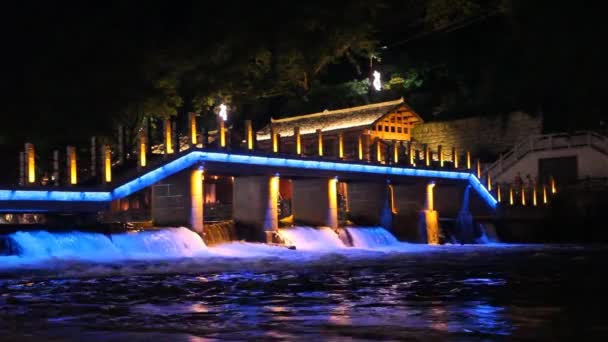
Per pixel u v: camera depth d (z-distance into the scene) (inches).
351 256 1384.1
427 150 2053.4
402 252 1542.8
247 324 545.6
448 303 669.3
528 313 600.4
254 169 1521.9
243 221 1600.6
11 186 1131.9
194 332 512.1
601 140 2314.2
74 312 609.6
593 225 2161.7
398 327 530.6
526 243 2130.9
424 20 2952.8
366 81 3002.0
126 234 1248.2
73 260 1088.2
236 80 2245.3
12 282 856.9
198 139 1440.7
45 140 1727.4
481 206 2198.6
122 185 1294.3
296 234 1587.1
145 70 1812.3
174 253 1296.8
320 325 541.0
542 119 2519.7
